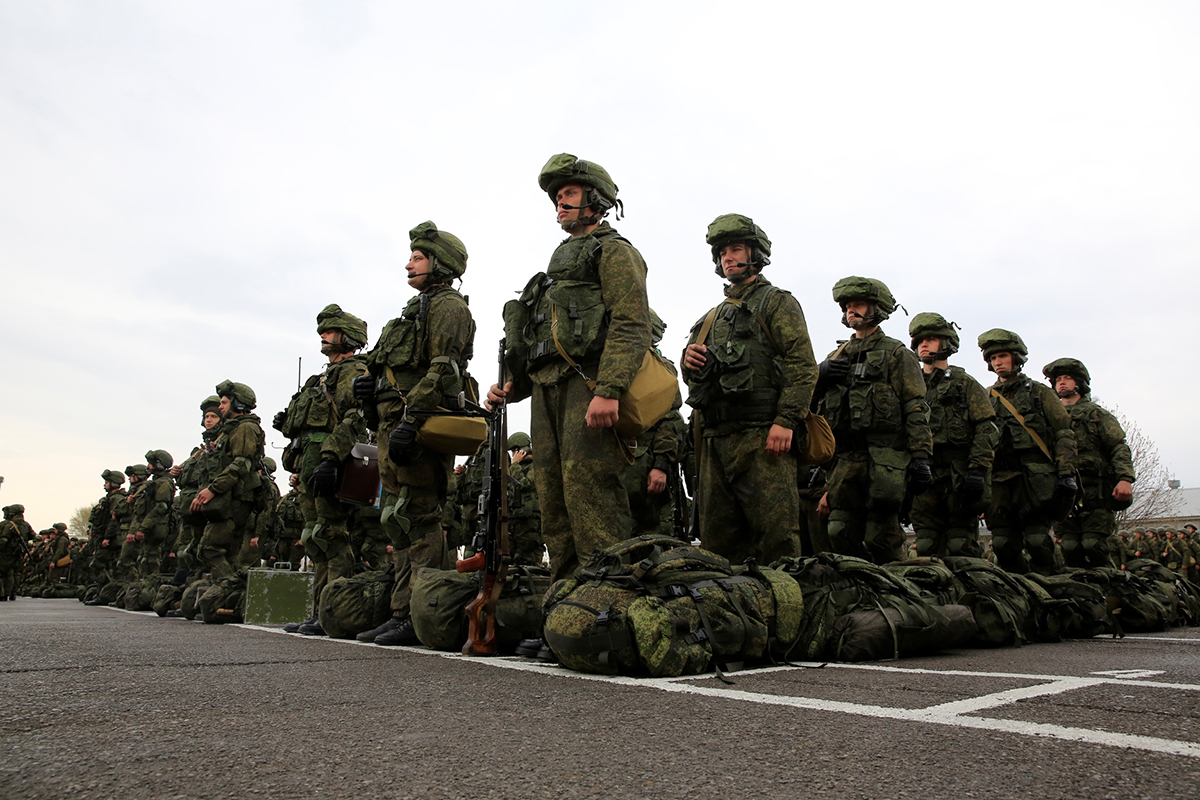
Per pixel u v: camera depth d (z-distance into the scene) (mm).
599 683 2961
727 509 4965
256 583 7504
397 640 5027
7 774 1615
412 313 5734
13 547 19953
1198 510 51969
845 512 6469
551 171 4480
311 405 7590
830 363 6168
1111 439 8734
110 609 12898
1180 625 6996
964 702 2471
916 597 4066
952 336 7828
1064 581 5789
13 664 3598
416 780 1585
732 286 5250
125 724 2146
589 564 3521
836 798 1468
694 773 1644
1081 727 2072
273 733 2029
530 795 1489
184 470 11305
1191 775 1604
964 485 7270
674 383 4297
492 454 4336
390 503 5512
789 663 3629
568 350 4098
